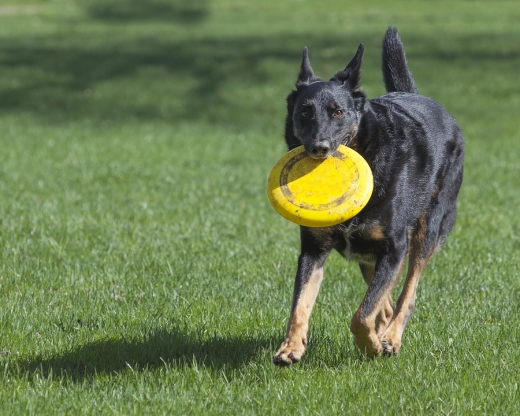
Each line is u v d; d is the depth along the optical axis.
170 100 28.53
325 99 7.33
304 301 7.03
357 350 7.47
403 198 7.39
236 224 12.48
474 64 31.38
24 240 11.05
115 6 51.47
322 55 33.34
